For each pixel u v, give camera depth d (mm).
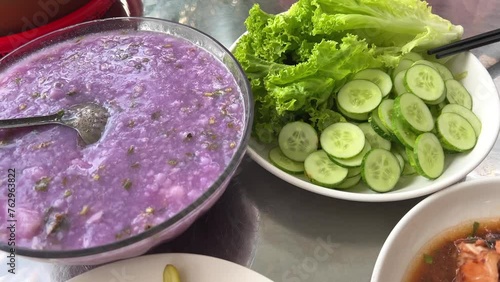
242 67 367
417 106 365
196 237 349
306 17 390
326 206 360
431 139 353
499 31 403
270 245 344
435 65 404
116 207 289
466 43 403
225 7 539
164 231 270
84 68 371
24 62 383
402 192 326
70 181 300
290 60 410
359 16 384
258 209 363
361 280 324
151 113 331
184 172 300
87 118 330
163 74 359
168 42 387
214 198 294
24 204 294
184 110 332
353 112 371
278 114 371
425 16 415
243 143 299
